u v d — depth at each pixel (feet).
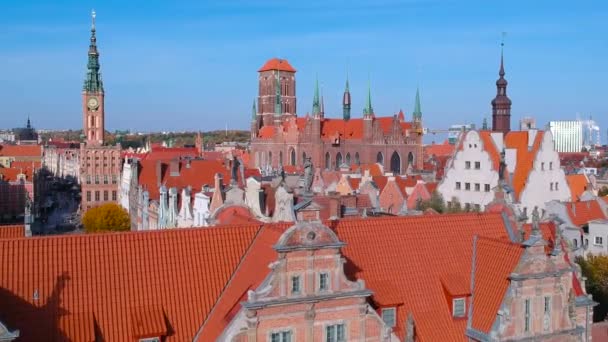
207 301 136.98
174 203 363.76
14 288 124.16
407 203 401.49
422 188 415.44
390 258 155.02
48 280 127.75
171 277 137.28
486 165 390.63
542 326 145.69
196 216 316.40
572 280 157.79
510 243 154.30
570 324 149.59
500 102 438.81
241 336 123.44
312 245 128.26
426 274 155.12
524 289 142.92
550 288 146.41
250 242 149.69
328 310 131.44
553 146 390.83
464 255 162.30
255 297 123.65
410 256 157.38
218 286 140.05
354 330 134.51
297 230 127.44
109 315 127.95
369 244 156.04
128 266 135.74
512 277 142.00
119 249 137.39
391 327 143.33
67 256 132.36
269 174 622.54
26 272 127.13
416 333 144.97
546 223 184.55
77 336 121.90
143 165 499.10
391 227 161.99
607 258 275.18
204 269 141.38
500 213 177.68
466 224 170.71
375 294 145.59
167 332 129.39
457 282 154.40
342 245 131.75
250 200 245.24
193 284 138.21
